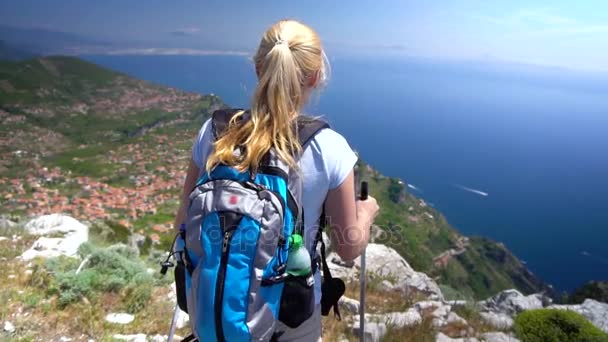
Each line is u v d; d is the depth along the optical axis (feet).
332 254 26.61
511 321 19.52
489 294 215.51
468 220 510.99
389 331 15.65
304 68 5.72
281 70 5.54
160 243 39.81
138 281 16.85
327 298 6.71
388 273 26.00
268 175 5.54
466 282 213.87
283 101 5.57
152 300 16.25
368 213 6.66
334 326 15.80
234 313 5.21
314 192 5.72
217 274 5.28
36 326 13.57
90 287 15.78
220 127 6.23
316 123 5.78
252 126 5.75
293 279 5.61
